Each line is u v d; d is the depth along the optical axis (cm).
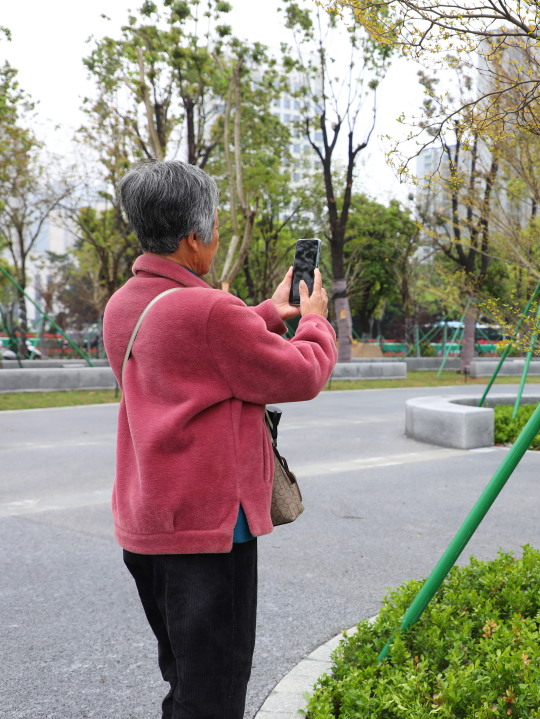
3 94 1964
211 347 163
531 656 234
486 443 967
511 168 1010
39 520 575
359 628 281
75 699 290
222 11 1744
